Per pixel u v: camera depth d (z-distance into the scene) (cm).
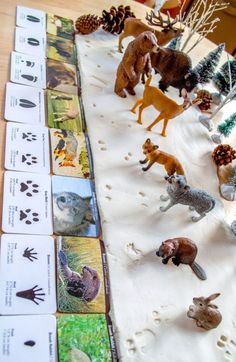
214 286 71
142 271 68
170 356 60
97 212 73
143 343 59
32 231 65
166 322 63
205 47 144
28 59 98
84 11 126
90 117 91
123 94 101
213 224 82
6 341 53
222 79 116
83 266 64
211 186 91
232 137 110
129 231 73
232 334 66
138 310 63
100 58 110
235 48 227
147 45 91
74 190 75
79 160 80
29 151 77
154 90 91
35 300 58
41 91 92
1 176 71
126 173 83
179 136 100
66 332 56
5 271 59
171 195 75
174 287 68
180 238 70
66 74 99
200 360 61
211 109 115
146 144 83
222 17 221
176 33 113
